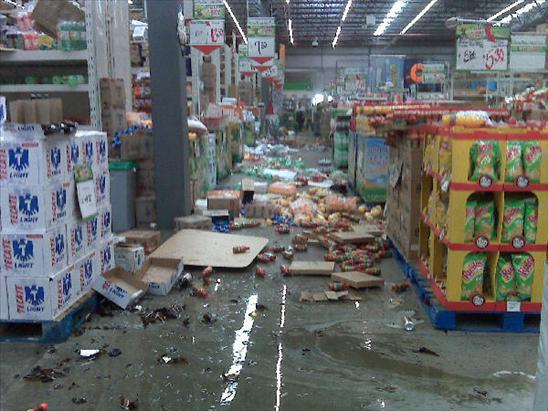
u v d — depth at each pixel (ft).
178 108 20.30
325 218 22.56
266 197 25.84
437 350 10.91
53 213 11.03
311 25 94.43
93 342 11.25
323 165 45.09
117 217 20.43
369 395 9.25
